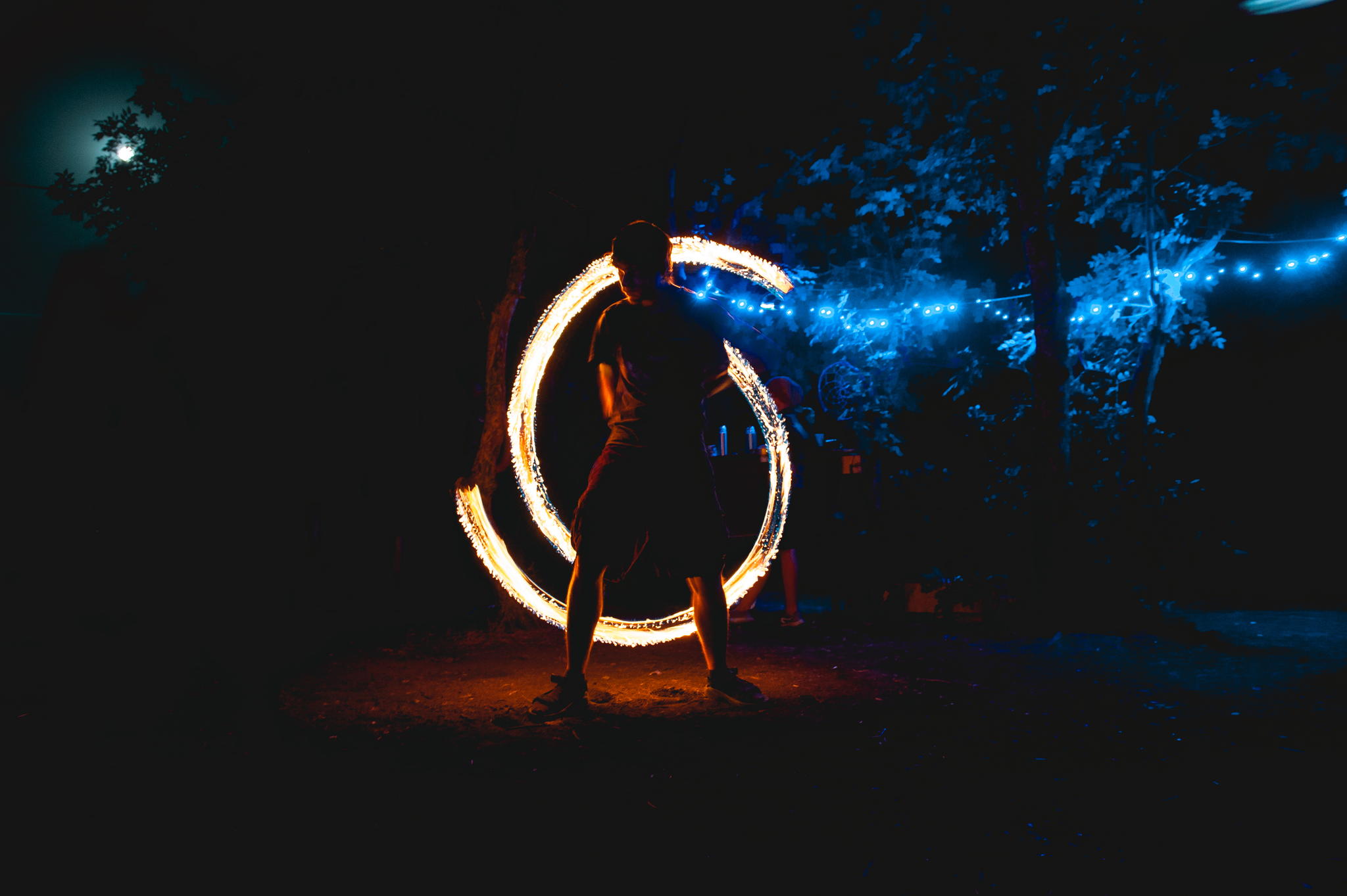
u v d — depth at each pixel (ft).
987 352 27.50
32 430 34.42
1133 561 19.06
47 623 23.11
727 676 13.64
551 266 29.14
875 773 9.72
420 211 25.39
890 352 24.30
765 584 30.37
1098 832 7.93
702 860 7.50
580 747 11.16
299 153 23.70
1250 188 22.12
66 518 33.60
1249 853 7.44
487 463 22.49
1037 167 20.07
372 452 29.76
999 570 21.15
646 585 28.78
